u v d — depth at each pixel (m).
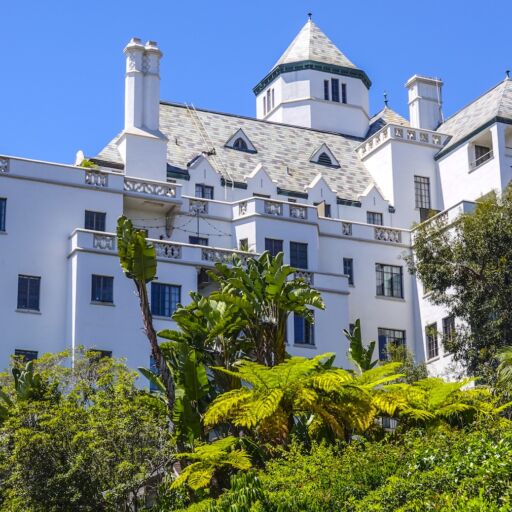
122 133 62.22
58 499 36.06
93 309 51.97
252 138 70.44
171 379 35.62
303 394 34.53
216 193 63.47
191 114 70.12
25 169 54.59
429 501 26.70
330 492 29.53
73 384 42.50
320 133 74.62
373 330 61.31
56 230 54.38
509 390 41.44
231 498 30.00
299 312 38.31
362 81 79.56
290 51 80.31
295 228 60.22
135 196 57.25
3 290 52.25
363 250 62.84
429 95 74.75
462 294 50.25
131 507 39.03
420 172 69.25
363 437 34.84
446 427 35.53
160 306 53.53
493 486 26.42
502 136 64.56
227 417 35.22
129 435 37.03
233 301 36.84
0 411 39.97
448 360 58.25
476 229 49.31
